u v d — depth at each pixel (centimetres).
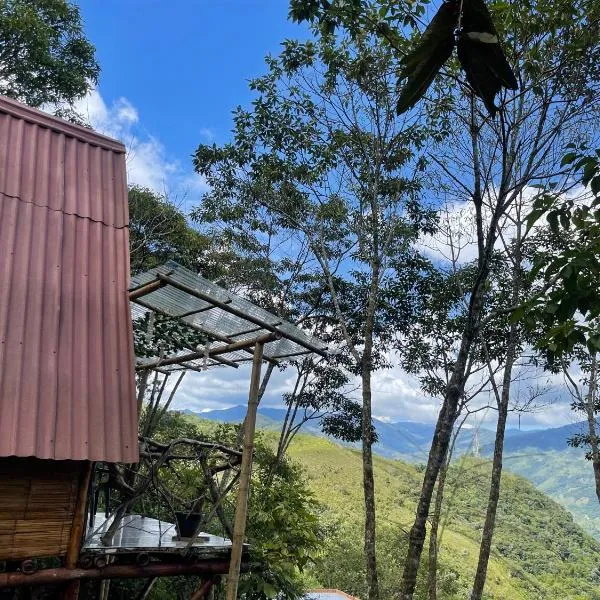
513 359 1252
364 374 1103
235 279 1442
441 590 2309
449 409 818
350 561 2248
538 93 781
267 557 754
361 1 630
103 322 578
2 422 469
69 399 510
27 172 654
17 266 568
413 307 1355
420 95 175
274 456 1330
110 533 551
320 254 1333
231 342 638
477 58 168
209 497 695
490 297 1266
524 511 4659
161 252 1470
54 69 1426
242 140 1279
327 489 3759
